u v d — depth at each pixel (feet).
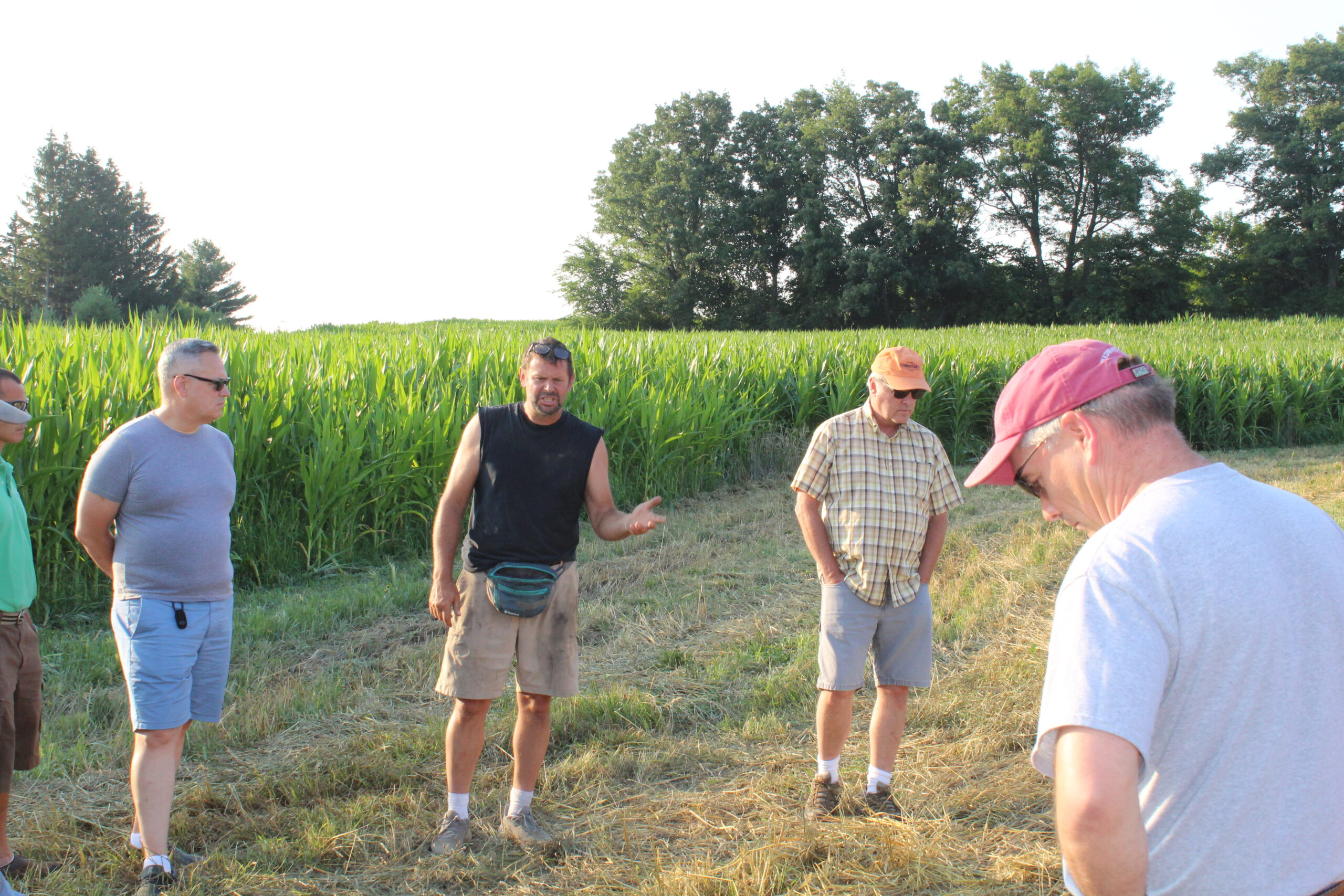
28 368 20.83
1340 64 210.18
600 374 36.37
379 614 21.15
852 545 11.80
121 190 290.56
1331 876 3.79
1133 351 68.39
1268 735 3.77
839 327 220.43
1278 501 4.20
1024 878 10.35
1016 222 223.92
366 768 13.17
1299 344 76.07
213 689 11.24
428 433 27.30
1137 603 3.88
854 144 222.07
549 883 10.57
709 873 10.43
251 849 11.11
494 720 14.97
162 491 10.65
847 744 14.39
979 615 20.20
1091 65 208.74
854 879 10.44
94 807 12.17
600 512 11.61
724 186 227.61
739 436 39.37
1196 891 3.87
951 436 50.78
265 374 26.58
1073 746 3.70
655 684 16.71
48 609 19.92
